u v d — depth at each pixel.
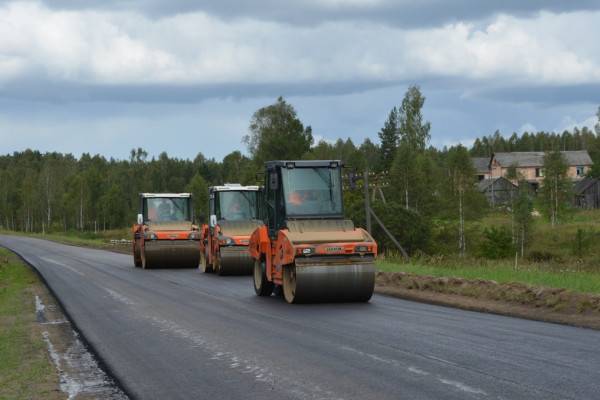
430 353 15.37
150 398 12.66
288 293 26.58
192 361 15.73
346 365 14.46
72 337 20.17
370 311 23.23
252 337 18.58
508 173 189.50
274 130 159.88
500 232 94.75
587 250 91.00
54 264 56.81
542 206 131.75
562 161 131.75
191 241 48.88
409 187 114.12
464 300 24.94
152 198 51.16
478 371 13.41
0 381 14.60
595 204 165.12
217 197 43.53
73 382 14.29
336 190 28.12
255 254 30.30
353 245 25.70
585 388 11.93
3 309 28.08
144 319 23.09
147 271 47.03
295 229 27.03
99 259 63.50
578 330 18.02
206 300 28.28
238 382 13.46
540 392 11.73
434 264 42.91
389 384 12.67
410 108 141.00
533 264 43.81
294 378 13.52
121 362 16.03
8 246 99.38
